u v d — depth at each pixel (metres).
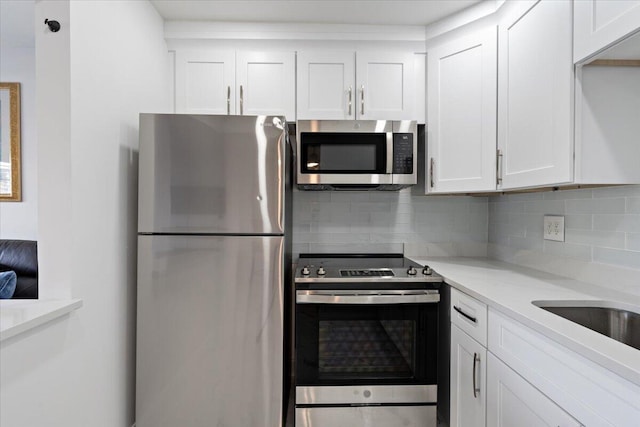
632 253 1.30
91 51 1.34
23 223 2.65
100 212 1.40
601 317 1.24
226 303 1.58
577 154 1.21
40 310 1.08
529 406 1.06
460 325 1.55
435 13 1.91
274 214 1.59
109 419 1.46
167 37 1.99
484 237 2.43
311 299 1.68
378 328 1.72
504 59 1.66
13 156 2.63
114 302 1.50
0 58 2.64
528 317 1.04
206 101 2.04
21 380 1.00
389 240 2.42
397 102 2.08
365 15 1.94
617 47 1.07
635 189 1.29
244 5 1.84
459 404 1.56
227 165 1.58
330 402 1.70
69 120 1.22
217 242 1.58
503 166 1.67
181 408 1.58
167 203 1.58
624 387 0.73
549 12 1.33
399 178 1.96
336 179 1.95
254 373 1.59
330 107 2.06
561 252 1.69
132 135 1.65
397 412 1.71
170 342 1.58
